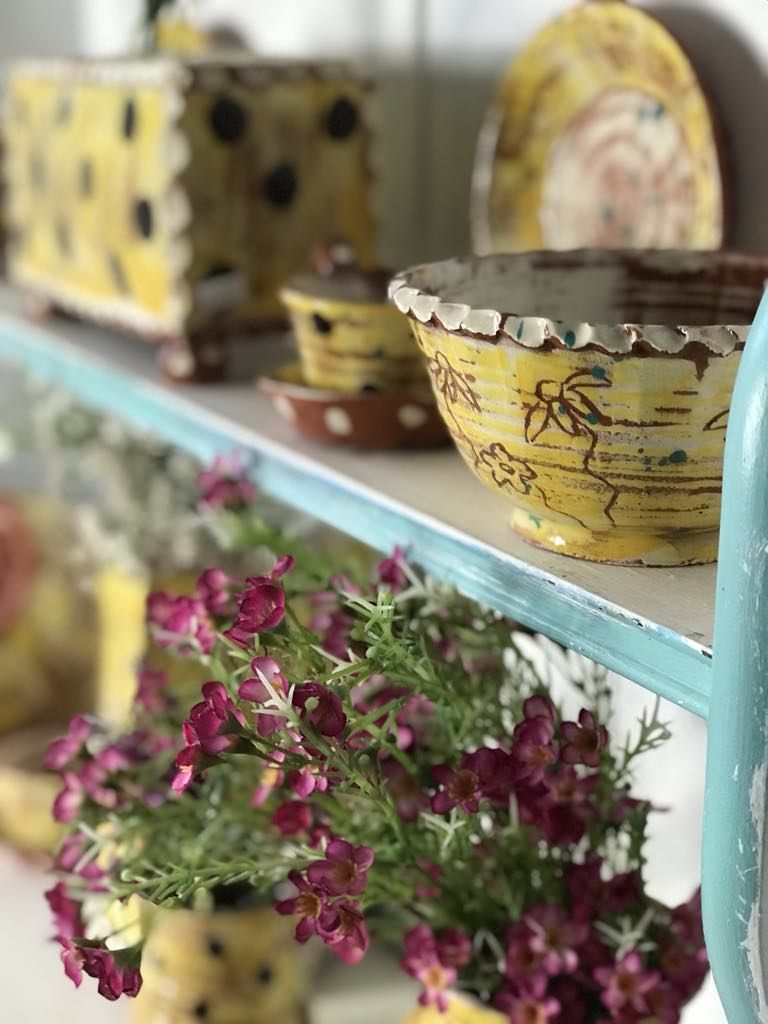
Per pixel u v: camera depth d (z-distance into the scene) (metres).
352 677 0.56
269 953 0.79
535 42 0.80
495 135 0.85
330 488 0.71
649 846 0.85
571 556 0.57
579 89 0.80
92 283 0.99
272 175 0.88
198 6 1.19
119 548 1.05
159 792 0.71
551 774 0.61
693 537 0.56
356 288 0.80
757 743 0.43
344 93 0.90
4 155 1.28
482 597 0.60
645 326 0.48
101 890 0.68
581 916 0.63
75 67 0.97
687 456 0.51
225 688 0.55
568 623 0.54
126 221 0.91
